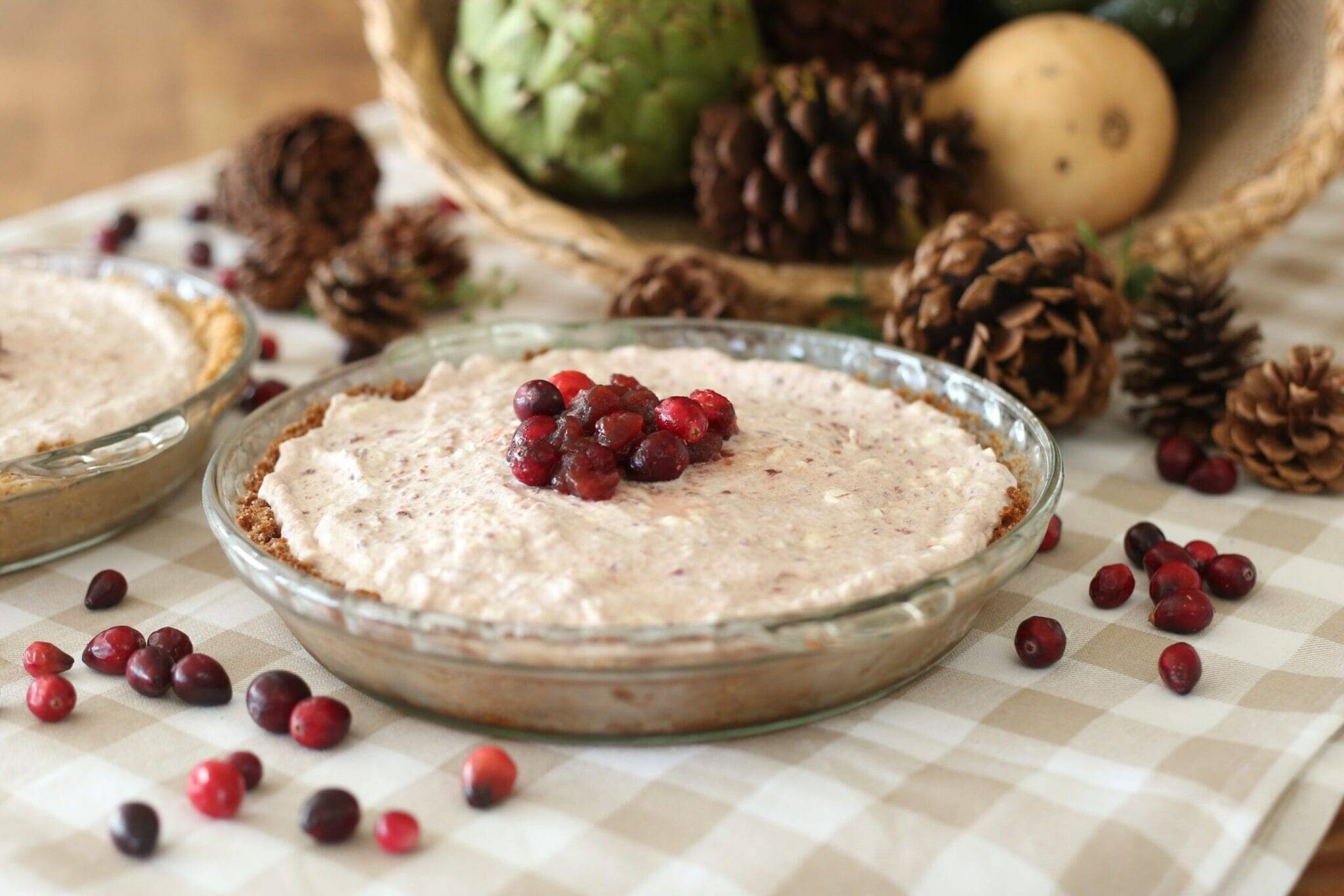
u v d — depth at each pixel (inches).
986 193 36.9
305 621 25.8
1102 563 30.0
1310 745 25.9
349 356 36.6
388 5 37.7
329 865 24.4
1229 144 37.9
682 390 31.4
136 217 41.5
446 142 37.0
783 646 24.7
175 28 71.4
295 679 26.5
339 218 41.5
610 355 32.4
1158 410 33.1
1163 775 25.5
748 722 26.0
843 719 26.7
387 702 26.8
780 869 24.3
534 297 39.3
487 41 37.5
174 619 28.8
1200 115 39.2
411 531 27.2
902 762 25.8
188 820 25.1
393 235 37.8
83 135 59.1
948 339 32.7
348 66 66.5
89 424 30.2
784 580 26.2
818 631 24.8
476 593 25.9
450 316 38.5
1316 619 28.4
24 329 33.2
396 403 31.0
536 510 27.1
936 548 26.8
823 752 26.0
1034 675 27.5
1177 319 32.9
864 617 24.9
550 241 36.3
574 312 38.6
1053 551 30.3
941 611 25.3
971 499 28.0
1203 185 37.9
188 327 33.8
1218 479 31.7
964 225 32.8
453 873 24.3
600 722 25.8
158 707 27.1
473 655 24.8
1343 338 36.0
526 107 37.1
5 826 25.0
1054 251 32.1
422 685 26.0
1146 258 35.3
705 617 25.6
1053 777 25.5
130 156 57.1
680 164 37.9
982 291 32.0
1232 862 24.5
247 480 29.1
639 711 25.6
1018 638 27.6
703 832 24.8
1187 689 26.9
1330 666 27.4
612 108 36.9
